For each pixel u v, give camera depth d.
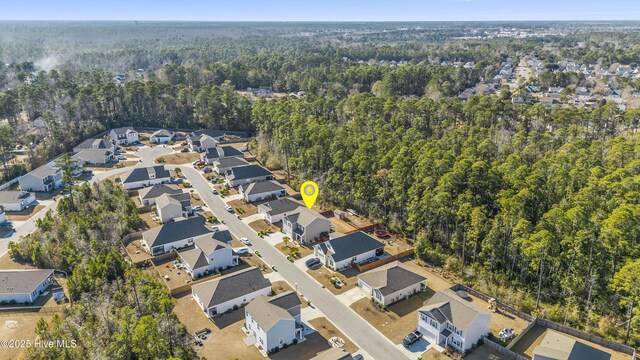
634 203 72.44
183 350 50.56
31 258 72.44
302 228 79.62
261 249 77.25
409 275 65.31
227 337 55.09
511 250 69.62
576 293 64.00
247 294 61.62
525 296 64.81
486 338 54.38
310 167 106.06
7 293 61.41
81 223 77.25
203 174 114.25
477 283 67.50
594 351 49.50
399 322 58.78
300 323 57.44
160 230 76.94
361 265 70.88
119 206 87.75
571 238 64.69
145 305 57.47
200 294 60.94
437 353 53.12
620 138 103.06
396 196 84.50
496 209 77.50
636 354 52.78
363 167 91.94
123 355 48.69
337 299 63.50
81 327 54.16
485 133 114.62
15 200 92.38
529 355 52.66
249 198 97.50
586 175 84.94
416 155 92.38
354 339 55.38
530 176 80.25
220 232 77.31
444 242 77.50
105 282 63.16
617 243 62.31
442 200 75.50
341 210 92.50
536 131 115.62
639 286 55.00
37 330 52.44
